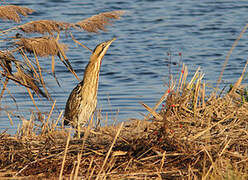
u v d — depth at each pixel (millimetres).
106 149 10695
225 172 9641
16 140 11172
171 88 13766
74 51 26672
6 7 11727
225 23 33000
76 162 10016
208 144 10758
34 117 14227
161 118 12039
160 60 25531
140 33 30984
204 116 12578
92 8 35375
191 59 25625
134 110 17562
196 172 9844
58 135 12039
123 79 22422
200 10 36656
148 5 37812
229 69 23469
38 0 37250
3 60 12109
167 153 10477
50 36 12039
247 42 28781
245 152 10422
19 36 12266
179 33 30953
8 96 19078
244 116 12227
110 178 9594
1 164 10219
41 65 23828
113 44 28688
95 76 13719
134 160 10172
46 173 9875
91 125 13062
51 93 19656
